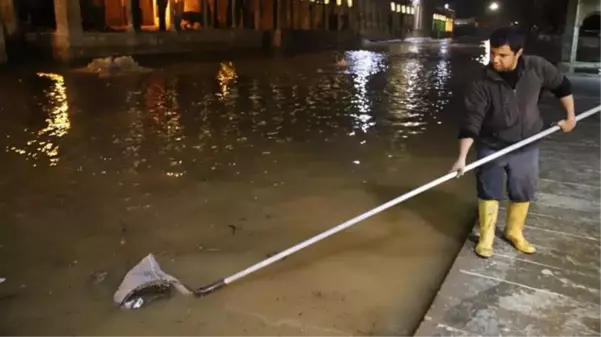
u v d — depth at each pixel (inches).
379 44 1649.9
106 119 352.8
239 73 685.9
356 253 152.2
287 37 1270.9
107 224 173.2
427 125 342.3
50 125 330.0
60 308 123.1
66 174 228.1
